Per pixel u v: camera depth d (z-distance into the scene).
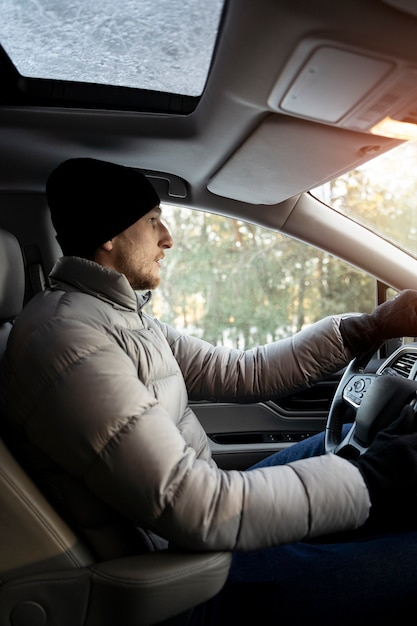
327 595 1.02
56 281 1.19
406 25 0.86
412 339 2.08
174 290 3.12
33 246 1.83
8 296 1.22
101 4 1.10
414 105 1.10
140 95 1.47
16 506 0.93
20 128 1.49
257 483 0.92
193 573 0.89
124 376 0.96
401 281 1.92
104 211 1.21
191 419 1.34
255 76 1.08
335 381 2.21
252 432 2.17
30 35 1.23
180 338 1.52
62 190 1.22
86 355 0.96
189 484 0.89
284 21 0.89
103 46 1.27
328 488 0.93
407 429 1.08
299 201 1.89
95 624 0.90
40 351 0.97
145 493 0.89
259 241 3.12
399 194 2.00
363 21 0.86
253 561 1.12
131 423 0.91
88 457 0.91
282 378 1.48
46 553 0.93
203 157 1.62
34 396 0.95
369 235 1.93
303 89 1.09
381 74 1.00
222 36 1.03
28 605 0.91
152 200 1.28
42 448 0.96
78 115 1.47
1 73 1.38
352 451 1.47
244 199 1.88
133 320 1.21
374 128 1.25
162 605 0.88
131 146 1.59
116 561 0.93
